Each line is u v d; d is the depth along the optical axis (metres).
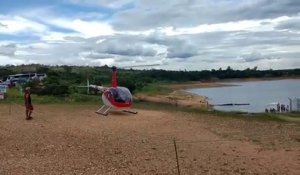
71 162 13.92
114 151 15.88
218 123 24.12
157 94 92.19
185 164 13.80
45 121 24.34
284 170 13.18
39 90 47.91
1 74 112.12
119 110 29.38
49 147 16.53
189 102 72.12
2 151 15.62
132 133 20.38
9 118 25.48
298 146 17.05
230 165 13.76
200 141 18.19
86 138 18.77
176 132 20.78
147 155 15.16
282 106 54.66
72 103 37.06
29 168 13.00
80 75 72.69
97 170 12.88
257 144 17.55
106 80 75.62
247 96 106.69
